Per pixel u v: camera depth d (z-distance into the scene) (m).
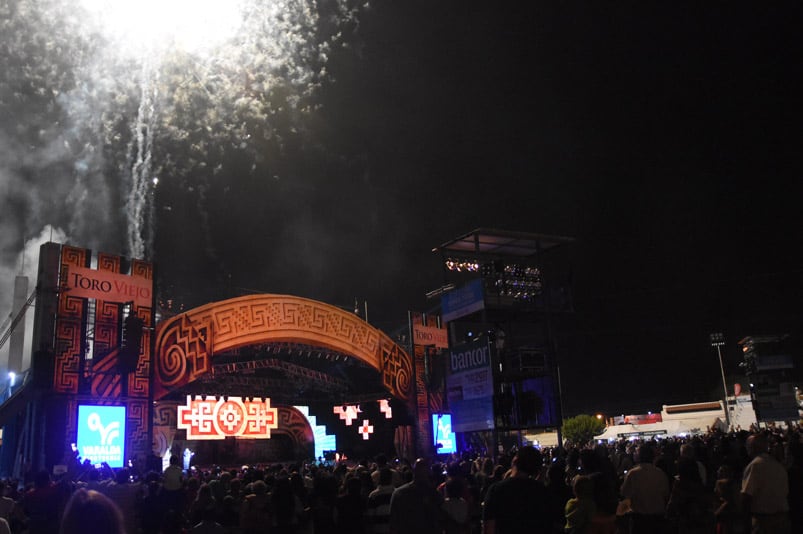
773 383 34.25
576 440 57.84
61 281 20.56
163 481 15.11
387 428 35.38
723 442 14.47
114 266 21.91
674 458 13.15
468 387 17.42
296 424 33.84
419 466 8.18
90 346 21.83
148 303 22.58
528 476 6.13
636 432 60.16
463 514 8.96
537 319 19.42
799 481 9.49
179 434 29.55
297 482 10.23
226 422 29.84
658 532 8.88
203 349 24.50
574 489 8.05
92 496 3.03
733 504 9.02
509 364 17.72
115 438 20.89
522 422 17.08
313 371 33.03
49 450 19.36
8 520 11.30
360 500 10.10
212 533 8.44
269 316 27.03
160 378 22.78
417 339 34.25
